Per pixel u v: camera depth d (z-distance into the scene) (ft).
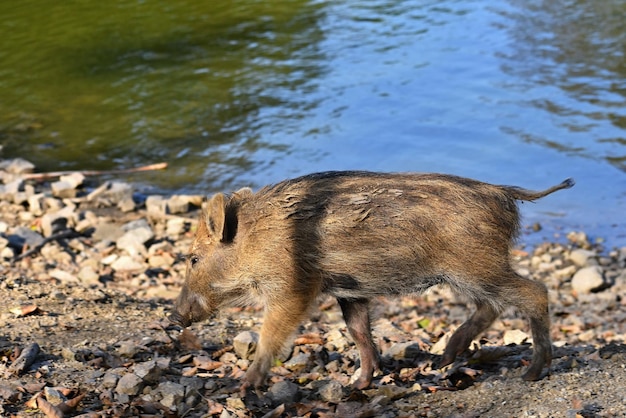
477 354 22.06
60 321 23.73
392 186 19.97
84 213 38.06
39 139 47.01
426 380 21.07
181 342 22.84
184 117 48.80
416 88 50.67
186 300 21.21
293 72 53.78
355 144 44.73
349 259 19.75
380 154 43.55
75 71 54.95
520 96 49.01
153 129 47.70
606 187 40.70
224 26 61.87
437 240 19.67
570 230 38.01
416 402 19.56
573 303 32.01
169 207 38.96
